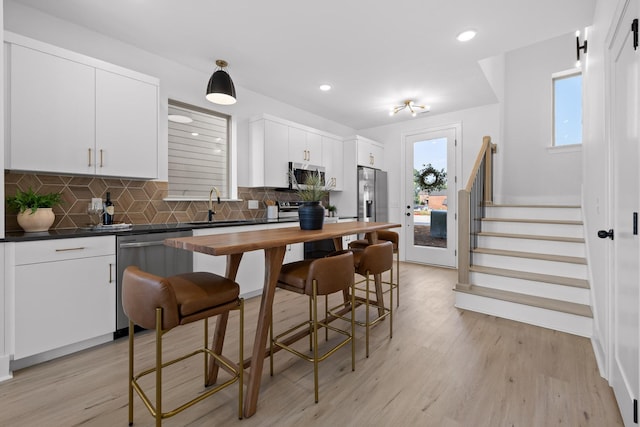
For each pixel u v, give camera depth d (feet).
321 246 13.26
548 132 14.51
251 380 4.89
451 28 8.39
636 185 4.10
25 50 6.70
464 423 4.67
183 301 4.03
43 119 6.97
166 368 6.26
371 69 10.92
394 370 6.18
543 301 8.62
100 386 5.59
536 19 7.97
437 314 9.28
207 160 11.82
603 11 6.52
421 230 17.02
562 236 10.56
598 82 7.16
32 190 7.43
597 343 7.03
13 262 5.87
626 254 4.63
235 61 10.35
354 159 16.20
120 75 8.24
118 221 9.11
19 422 4.65
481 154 12.10
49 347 6.30
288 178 13.37
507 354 6.81
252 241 4.68
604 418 4.78
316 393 5.19
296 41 9.10
